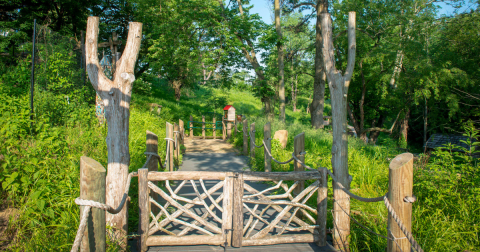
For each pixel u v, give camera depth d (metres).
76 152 5.29
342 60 19.52
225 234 3.64
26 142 4.54
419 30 16.83
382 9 16.70
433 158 5.12
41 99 6.89
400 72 18.28
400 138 23.77
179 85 23.23
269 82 19.09
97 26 3.41
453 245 3.46
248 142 10.65
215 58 16.19
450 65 18.53
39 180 3.59
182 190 5.75
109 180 3.45
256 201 3.68
